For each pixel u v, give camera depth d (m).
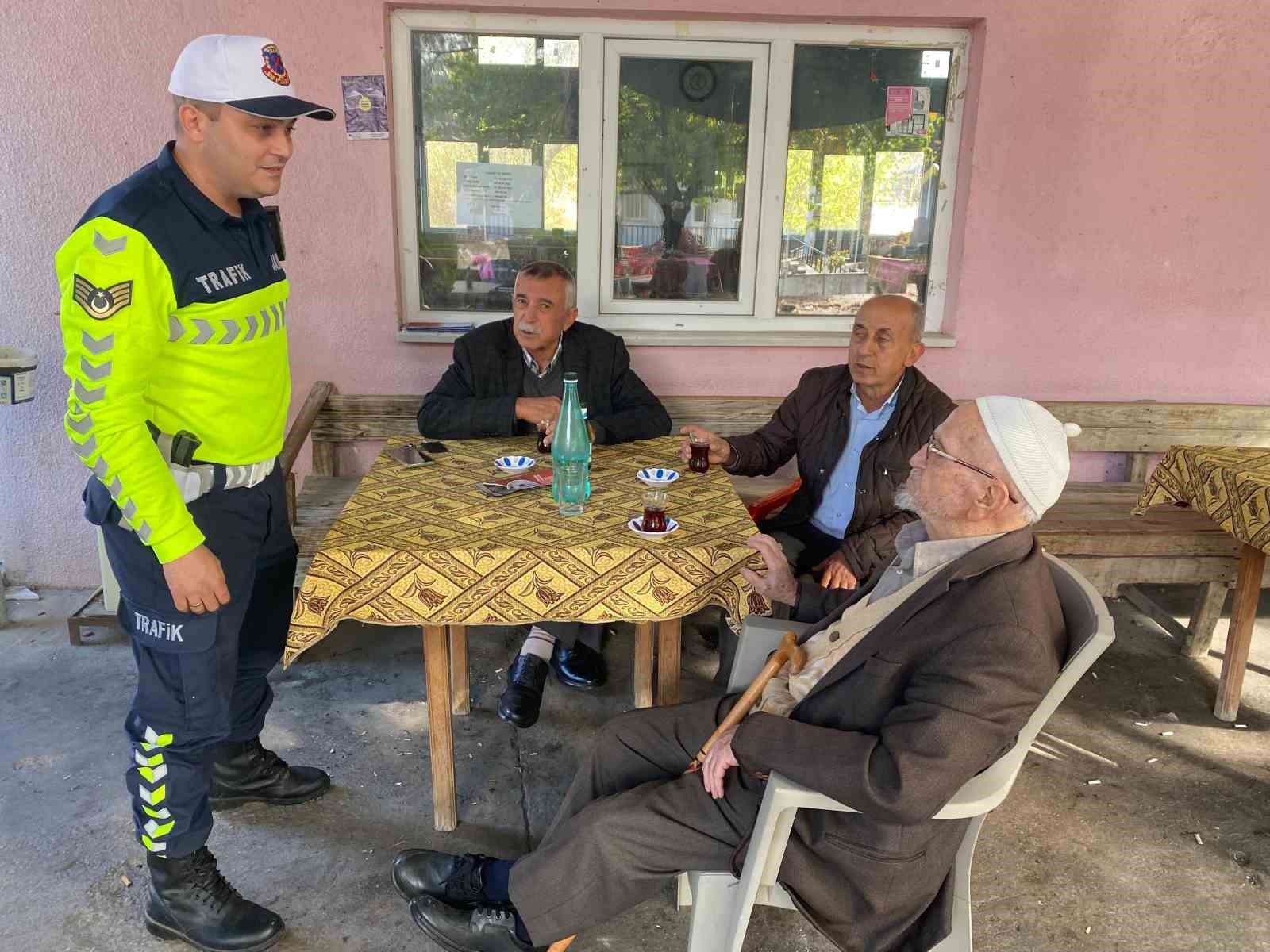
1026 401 1.51
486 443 2.84
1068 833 2.39
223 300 1.71
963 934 1.66
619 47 3.38
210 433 1.76
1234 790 2.59
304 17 3.16
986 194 3.52
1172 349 3.75
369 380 3.53
